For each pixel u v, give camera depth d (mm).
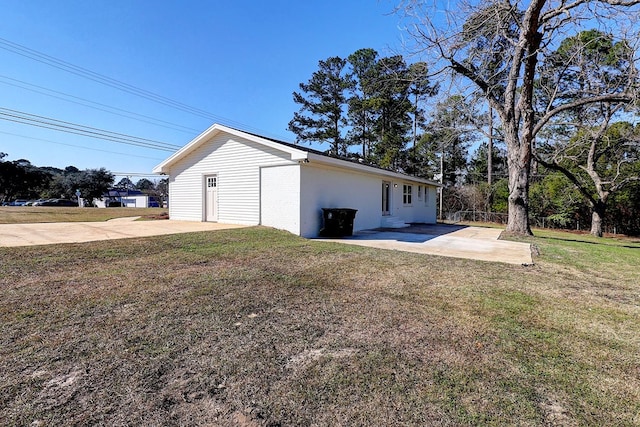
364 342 2572
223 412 1705
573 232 18500
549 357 2387
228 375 2059
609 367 2262
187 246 6461
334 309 3305
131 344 2430
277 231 8789
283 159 9242
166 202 48000
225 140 10789
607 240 13977
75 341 2449
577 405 1824
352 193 11414
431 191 20312
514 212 11125
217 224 10320
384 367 2191
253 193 10000
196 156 11695
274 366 2182
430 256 6301
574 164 18031
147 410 1700
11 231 7891
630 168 17109
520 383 2033
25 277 4078
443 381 2035
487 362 2289
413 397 1862
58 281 3975
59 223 10391
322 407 1761
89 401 1759
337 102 28094
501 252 7105
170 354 2303
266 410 1729
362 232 11195
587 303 3686
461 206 26719
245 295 3670
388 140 25938
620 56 10766
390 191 14820
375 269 5098
